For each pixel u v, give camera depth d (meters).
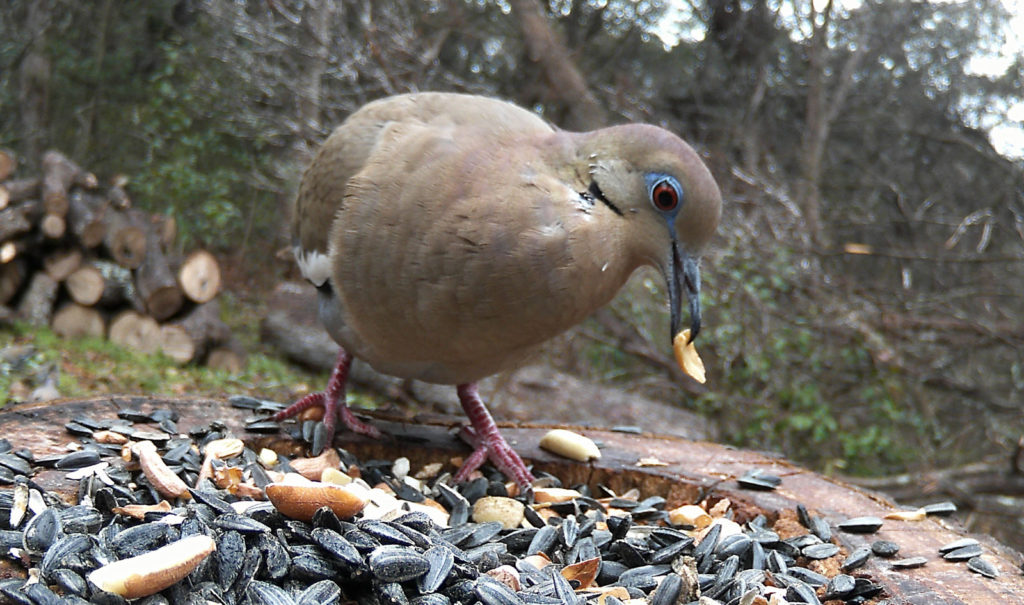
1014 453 0.86
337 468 0.48
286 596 0.38
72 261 0.91
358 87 1.05
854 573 0.43
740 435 0.88
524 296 0.44
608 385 0.96
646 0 1.29
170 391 0.81
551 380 0.87
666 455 0.52
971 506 0.86
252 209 1.34
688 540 0.45
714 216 0.44
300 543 0.40
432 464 0.50
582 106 1.12
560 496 0.48
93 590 0.37
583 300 0.44
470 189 0.44
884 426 0.91
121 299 0.93
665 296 0.92
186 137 1.33
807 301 0.92
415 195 0.44
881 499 0.49
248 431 0.49
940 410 0.97
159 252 0.94
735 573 0.43
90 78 1.51
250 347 1.00
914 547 0.45
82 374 0.80
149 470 0.43
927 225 1.08
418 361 0.47
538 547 0.44
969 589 0.42
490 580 0.40
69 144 1.51
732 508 0.48
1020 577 0.43
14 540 0.39
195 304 0.94
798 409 0.88
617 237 0.44
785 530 0.46
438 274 0.44
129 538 0.39
